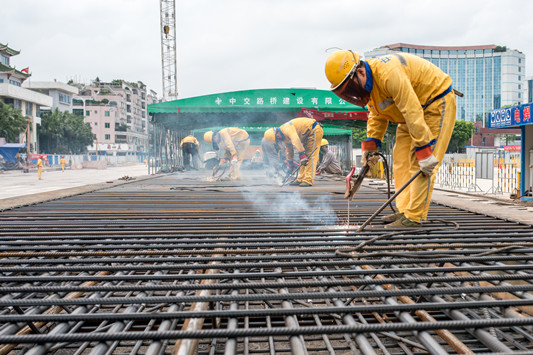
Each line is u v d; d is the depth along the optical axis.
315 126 9.06
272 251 2.25
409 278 1.72
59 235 2.88
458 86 138.62
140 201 5.35
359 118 12.89
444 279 1.71
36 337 1.20
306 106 13.07
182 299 1.49
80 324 1.68
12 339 1.19
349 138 21.83
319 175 16.14
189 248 2.48
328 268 2.28
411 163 3.24
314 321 1.93
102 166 37.94
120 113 86.88
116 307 1.95
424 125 2.86
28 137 34.72
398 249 2.31
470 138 65.62
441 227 3.15
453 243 2.59
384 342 1.87
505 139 70.81
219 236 2.82
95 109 79.25
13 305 1.45
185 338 1.21
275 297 1.52
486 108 138.25
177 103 13.27
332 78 3.11
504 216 3.89
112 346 1.43
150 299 1.48
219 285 1.65
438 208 4.71
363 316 2.03
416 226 3.21
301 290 2.27
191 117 16.23
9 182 16.27
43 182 16.28
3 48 46.88
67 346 1.71
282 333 1.23
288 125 9.18
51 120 52.66
